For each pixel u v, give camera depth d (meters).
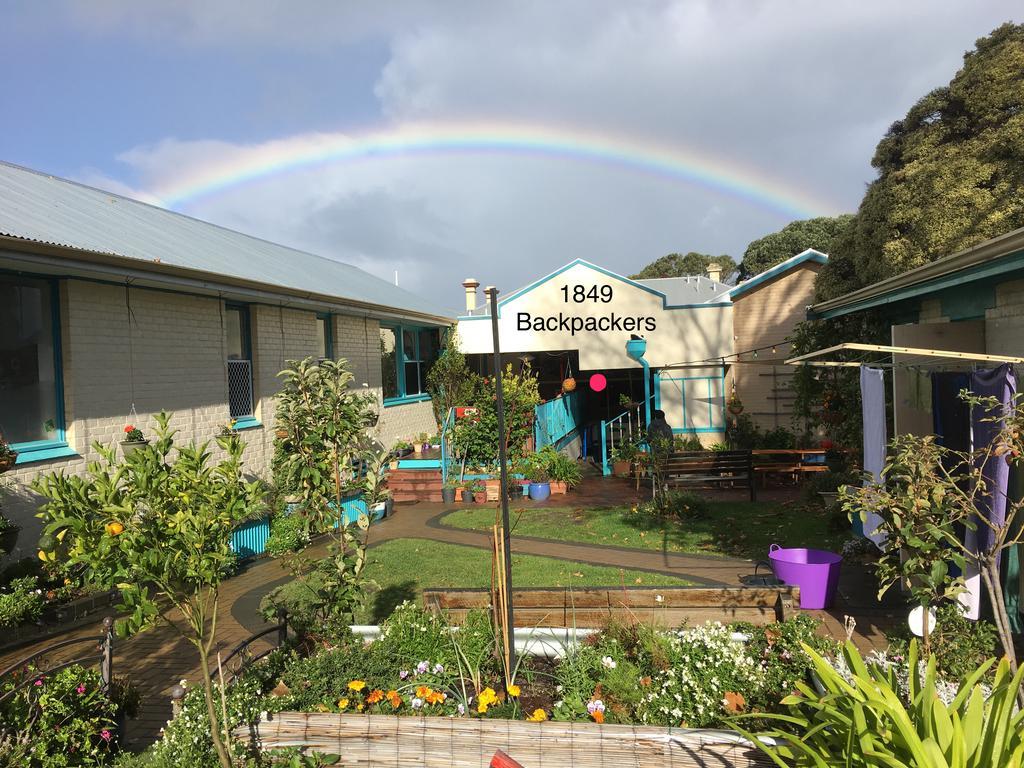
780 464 14.44
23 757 4.02
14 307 7.58
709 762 3.66
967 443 5.93
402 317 16.47
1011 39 10.87
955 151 10.80
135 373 8.96
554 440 17.77
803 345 14.03
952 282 6.23
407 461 15.48
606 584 8.01
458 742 3.91
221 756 3.70
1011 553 6.23
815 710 3.96
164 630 7.20
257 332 11.65
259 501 3.83
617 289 19.28
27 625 6.79
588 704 4.32
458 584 8.22
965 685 3.01
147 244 9.45
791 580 7.16
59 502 3.33
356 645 5.17
